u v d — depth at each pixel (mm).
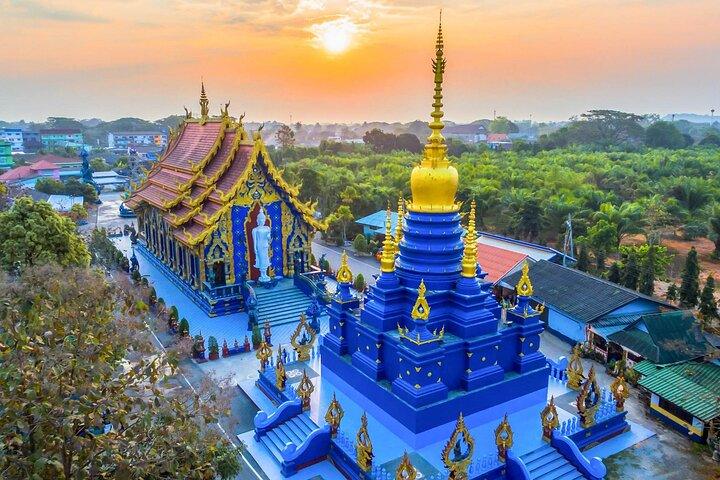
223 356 38969
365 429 24062
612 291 42625
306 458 26625
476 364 28141
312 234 52406
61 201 94625
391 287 29578
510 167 117812
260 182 48500
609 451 28422
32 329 17312
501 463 25109
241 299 47094
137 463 15500
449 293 29031
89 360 16688
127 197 69312
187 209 51000
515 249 60406
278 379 32031
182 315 46344
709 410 28547
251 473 26594
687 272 50000
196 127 61031
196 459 17078
